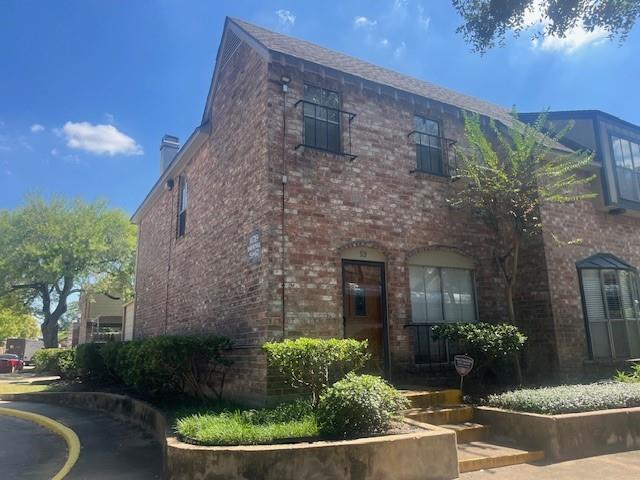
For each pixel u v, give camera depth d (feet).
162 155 61.82
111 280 113.70
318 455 17.11
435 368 32.96
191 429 20.08
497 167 34.17
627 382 31.55
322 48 42.88
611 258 40.93
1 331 198.80
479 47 27.78
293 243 29.22
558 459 20.97
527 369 35.76
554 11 25.35
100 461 23.67
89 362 50.44
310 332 28.45
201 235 40.37
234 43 37.09
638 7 24.41
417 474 17.94
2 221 107.55
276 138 30.27
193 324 39.93
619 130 45.21
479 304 36.40
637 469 19.49
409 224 34.27
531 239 37.63
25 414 39.47
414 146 36.19
